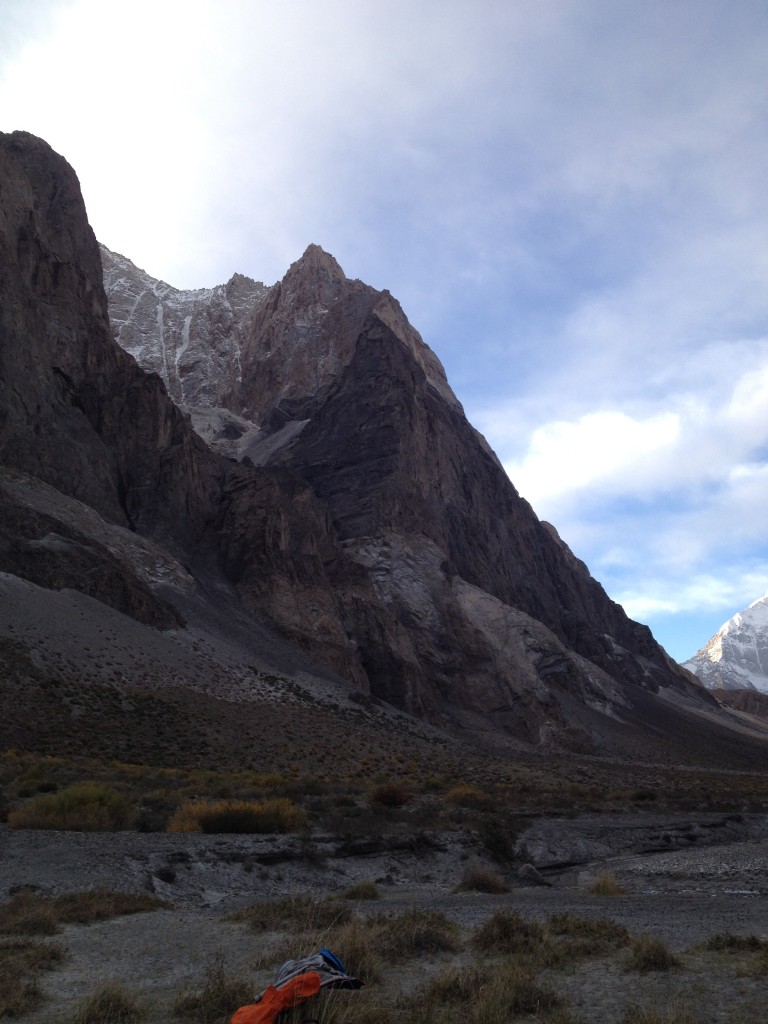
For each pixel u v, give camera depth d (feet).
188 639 242.78
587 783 228.43
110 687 184.14
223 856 71.00
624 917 48.16
